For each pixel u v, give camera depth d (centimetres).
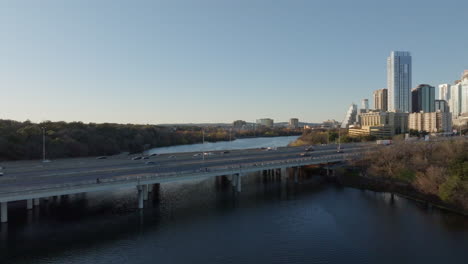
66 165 9162
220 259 5075
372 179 10138
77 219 6775
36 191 5847
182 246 5528
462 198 7156
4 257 5016
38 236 5825
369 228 6341
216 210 7556
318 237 5931
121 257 5100
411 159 10256
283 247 5519
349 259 5078
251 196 8856
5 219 6419
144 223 6612
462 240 5678
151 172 8094
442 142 11869
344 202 8212
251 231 6225
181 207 7762
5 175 7425
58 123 18262
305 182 10756
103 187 6606
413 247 5459
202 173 8150
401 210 7444
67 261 4944
